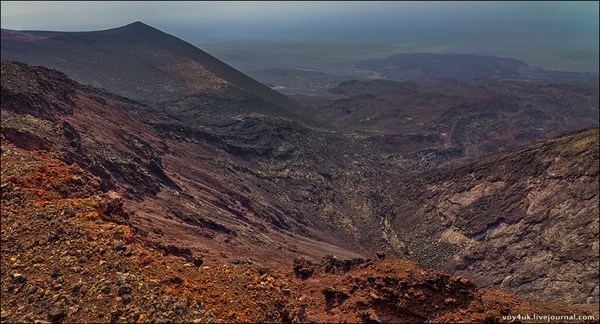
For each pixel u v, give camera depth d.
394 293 17.36
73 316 14.33
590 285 52.84
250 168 91.88
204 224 41.72
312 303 18.22
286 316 16.97
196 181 60.19
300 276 21.94
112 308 14.66
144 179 44.50
